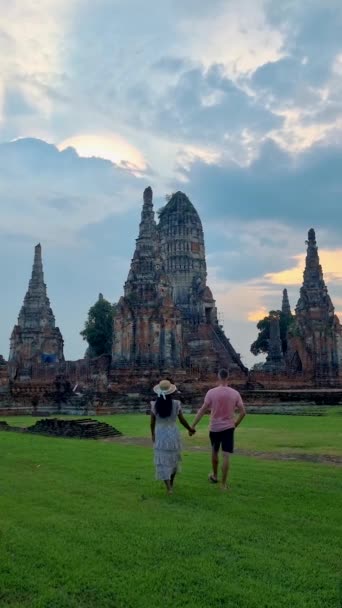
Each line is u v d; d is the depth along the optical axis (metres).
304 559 8.92
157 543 9.67
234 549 9.38
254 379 73.62
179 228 135.00
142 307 69.62
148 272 72.75
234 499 12.86
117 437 28.33
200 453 21.12
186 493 13.54
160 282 72.81
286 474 15.93
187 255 133.62
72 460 19.12
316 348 85.19
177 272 132.00
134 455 20.42
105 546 9.56
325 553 9.20
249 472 16.28
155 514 11.59
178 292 130.25
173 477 14.03
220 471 16.61
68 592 7.88
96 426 29.19
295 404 53.28
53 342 101.56
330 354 84.81
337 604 7.39
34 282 103.94
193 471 16.61
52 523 10.93
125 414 51.97
